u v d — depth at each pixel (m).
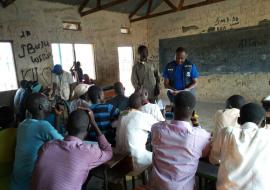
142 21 8.31
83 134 1.49
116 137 2.10
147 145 2.46
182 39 7.65
